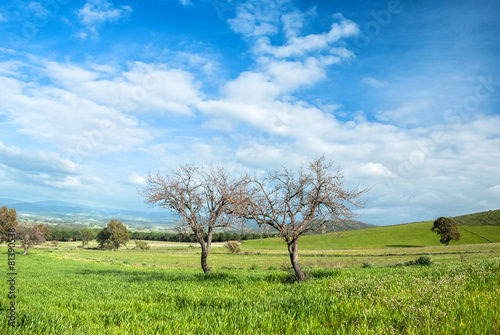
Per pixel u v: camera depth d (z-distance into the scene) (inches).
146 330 250.8
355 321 229.6
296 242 636.7
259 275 762.2
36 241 3115.2
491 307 229.9
